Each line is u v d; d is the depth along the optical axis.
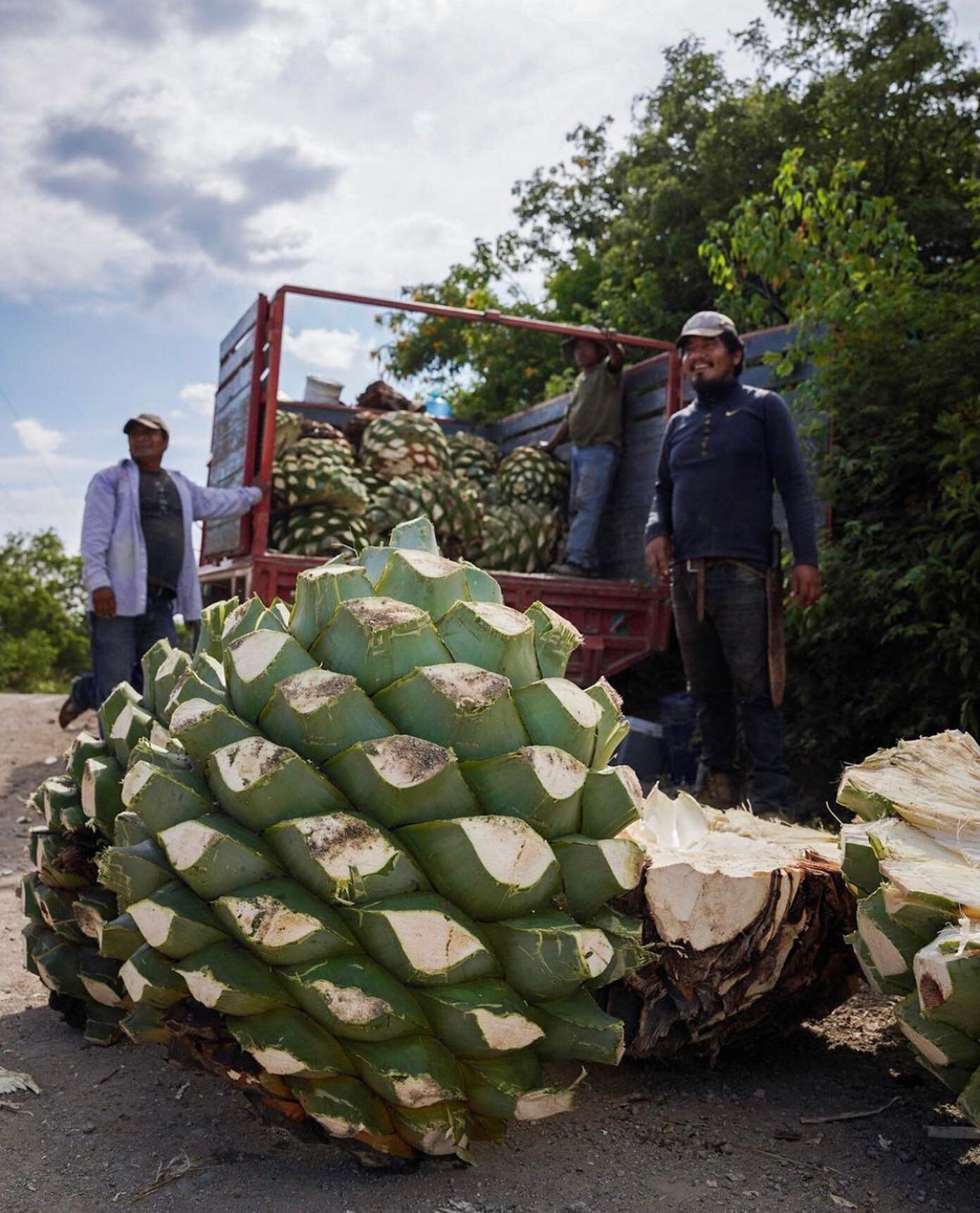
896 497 5.47
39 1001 2.60
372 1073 1.53
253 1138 1.85
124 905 1.77
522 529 6.50
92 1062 2.19
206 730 1.66
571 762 1.65
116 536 5.25
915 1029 1.58
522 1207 1.62
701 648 4.47
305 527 5.71
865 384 5.38
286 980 1.53
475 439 7.75
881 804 1.97
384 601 1.70
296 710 1.59
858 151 12.26
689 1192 1.67
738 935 1.99
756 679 4.30
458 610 1.72
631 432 6.52
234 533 5.92
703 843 2.31
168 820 1.65
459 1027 1.54
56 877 2.15
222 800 1.62
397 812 1.56
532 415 7.92
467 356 15.95
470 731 1.60
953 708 4.93
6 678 43.91
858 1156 1.79
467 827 1.53
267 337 5.87
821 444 5.53
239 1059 1.62
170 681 2.10
